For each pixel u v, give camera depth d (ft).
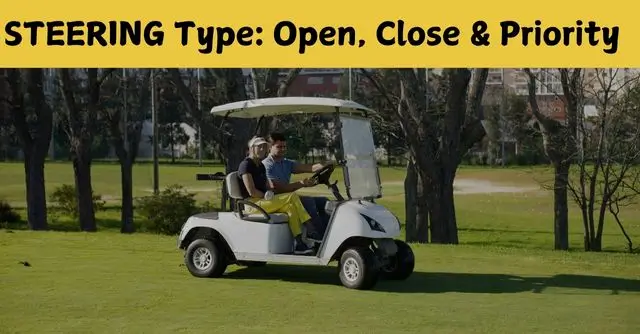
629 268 39.22
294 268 38.04
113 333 24.89
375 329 25.58
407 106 80.07
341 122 32.76
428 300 30.35
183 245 36.09
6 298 30.27
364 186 33.58
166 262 39.88
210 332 25.09
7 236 52.90
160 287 32.65
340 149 32.50
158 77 110.42
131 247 46.26
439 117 88.53
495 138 183.83
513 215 139.03
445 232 81.76
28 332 24.98
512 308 28.99
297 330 25.39
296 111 34.78
